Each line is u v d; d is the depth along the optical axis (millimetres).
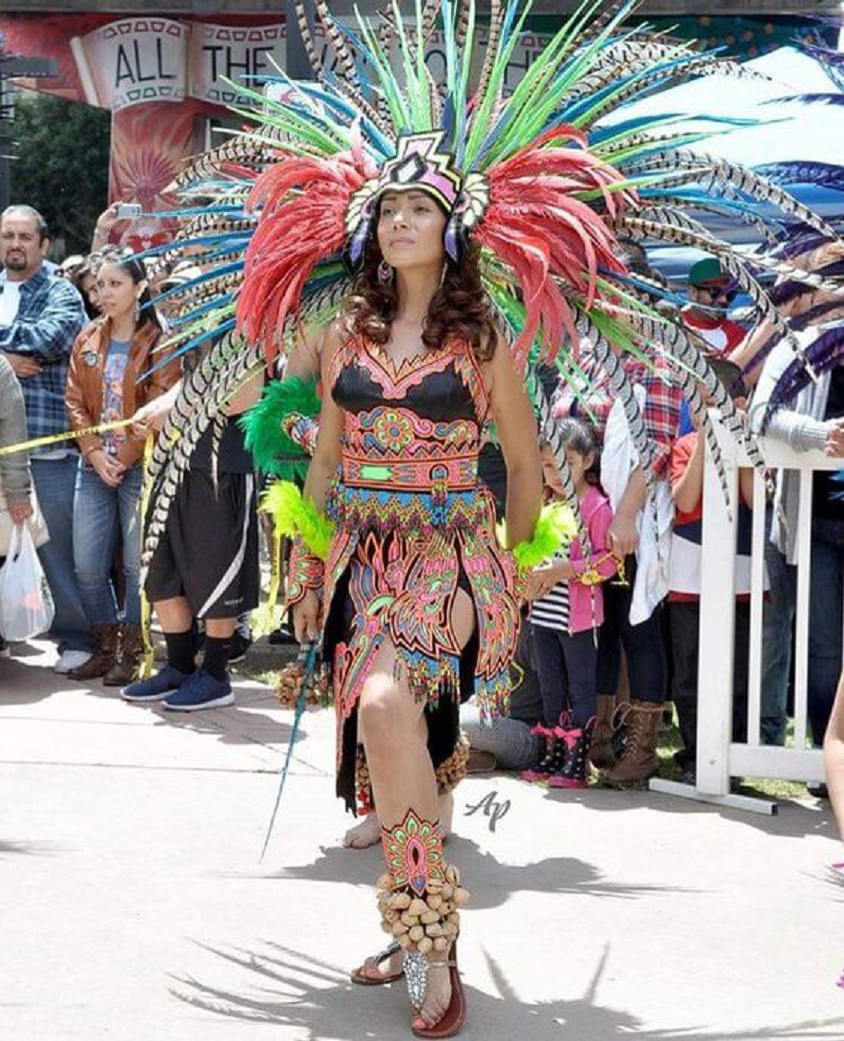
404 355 5191
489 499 5367
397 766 4980
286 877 6508
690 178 5332
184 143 20000
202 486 9422
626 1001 5340
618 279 5340
